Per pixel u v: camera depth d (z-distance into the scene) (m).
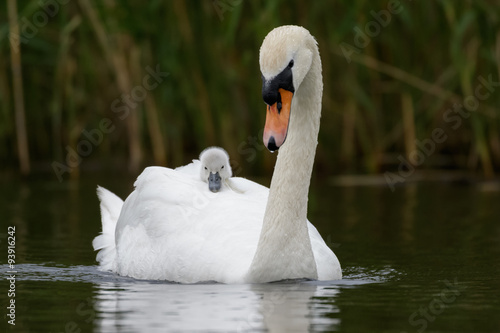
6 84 18.91
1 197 16.41
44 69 19.52
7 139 20.05
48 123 20.25
